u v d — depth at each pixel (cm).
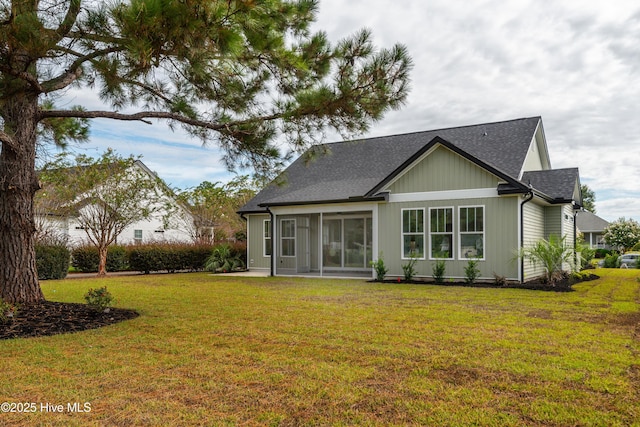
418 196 1383
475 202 1289
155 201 2088
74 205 1919
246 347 539
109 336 600
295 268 1738
